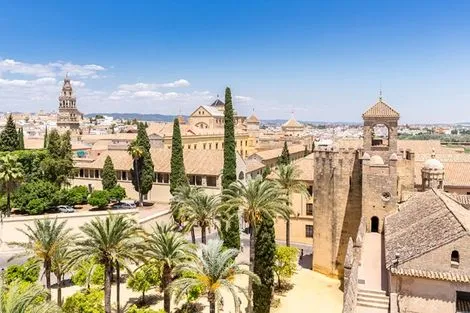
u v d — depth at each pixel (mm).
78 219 75312
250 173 101438
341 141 91875
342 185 55906
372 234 52250
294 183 65062
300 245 71000
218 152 93875
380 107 56219
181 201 61656
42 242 42281
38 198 77562
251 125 189875
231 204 46562
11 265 54531
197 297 45250
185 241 43312
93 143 144500
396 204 51875
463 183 63531
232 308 47625
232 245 59375
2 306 26594
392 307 32750
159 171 93938
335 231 56312
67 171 90000
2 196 78688
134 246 39812
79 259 37719
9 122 108438
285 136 182375
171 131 122438
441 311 32375
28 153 93500
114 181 91875
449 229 33781
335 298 50625
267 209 45312
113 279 55781
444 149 89062
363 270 40438
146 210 86688
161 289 48781
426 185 56062
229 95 69938
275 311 47250
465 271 31797
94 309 39625
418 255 32719
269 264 46094
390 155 53969
